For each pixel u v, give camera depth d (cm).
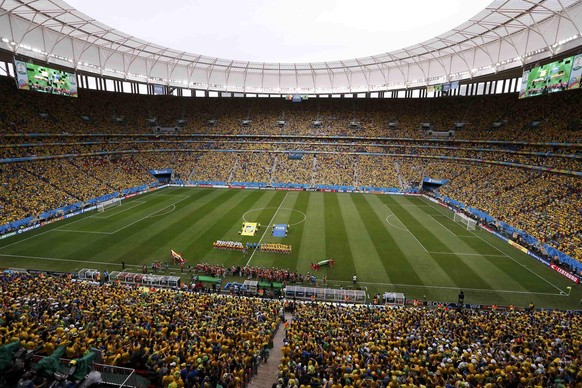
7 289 2641
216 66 9662
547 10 4653
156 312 2345
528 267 3938
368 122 9838
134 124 9331
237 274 3675
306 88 10544
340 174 8525
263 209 6262
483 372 1580
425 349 1873
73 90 6750
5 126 6600
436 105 9619
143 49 7681
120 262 3916
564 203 5072
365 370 1569
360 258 4119
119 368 1446
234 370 1630
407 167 8469
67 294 2608
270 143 9712
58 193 6062
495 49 6619
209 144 9688
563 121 6738
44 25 5822
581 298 3275
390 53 7825
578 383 1435
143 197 7188
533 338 2092
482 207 5934
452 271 3809
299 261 4016
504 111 8262
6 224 4778
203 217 5688
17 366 1129
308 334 2077
